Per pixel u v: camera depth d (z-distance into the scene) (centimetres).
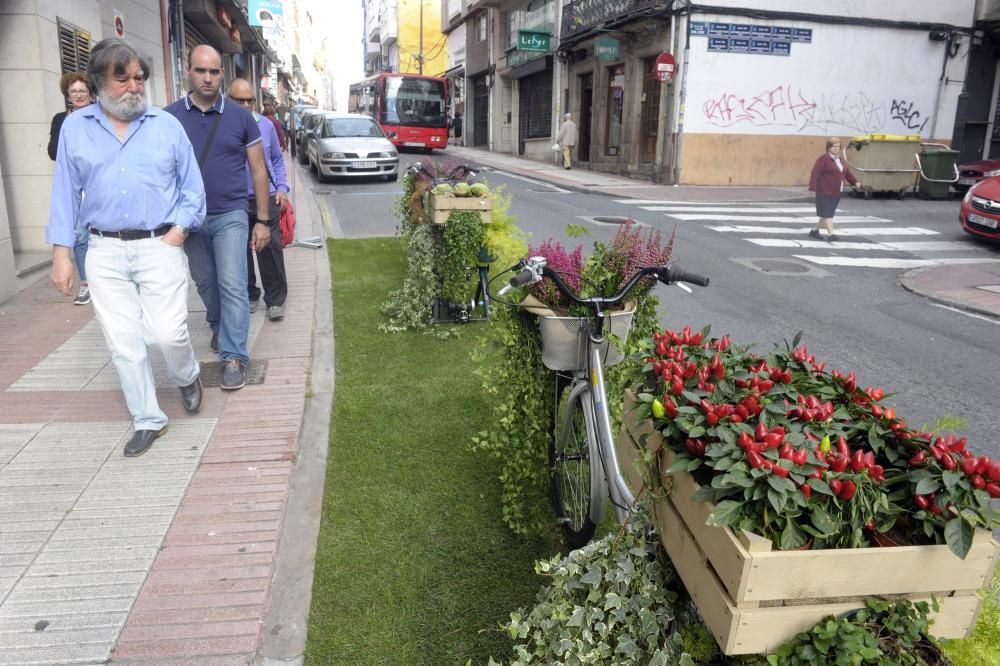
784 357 245
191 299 759
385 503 375
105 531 340
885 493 178
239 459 410
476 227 643
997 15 2081
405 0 6178
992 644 173
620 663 199
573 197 1717
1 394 491
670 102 2008
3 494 369
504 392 349
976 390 575
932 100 2156
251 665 266
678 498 199
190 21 2033
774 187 2056
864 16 2033
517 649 222
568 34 2589
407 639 283
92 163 382
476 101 3903
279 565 323
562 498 343
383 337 635
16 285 732
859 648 155
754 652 165
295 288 799
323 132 2009
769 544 161
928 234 1310
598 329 292
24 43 816
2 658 263
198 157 484
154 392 429
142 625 282
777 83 2022
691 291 861
